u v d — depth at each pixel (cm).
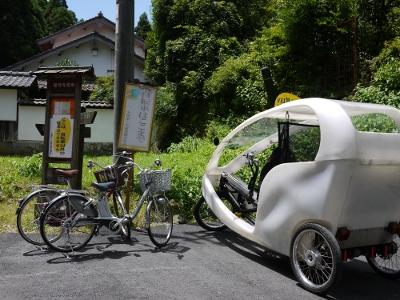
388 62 1074
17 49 2650
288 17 1252
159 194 568
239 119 1412
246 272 482
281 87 1359
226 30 1759
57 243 540
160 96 1730
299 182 443
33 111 1647
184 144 1438
